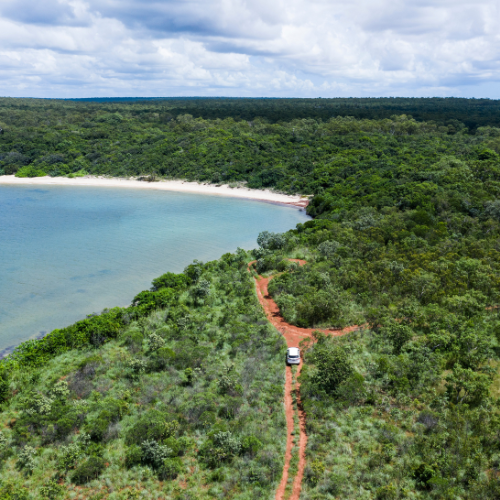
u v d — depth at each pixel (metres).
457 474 22.88
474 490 21.70
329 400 28.73
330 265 54.97
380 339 37.25
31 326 46.81
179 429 27.12
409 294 46.16
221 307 46.91
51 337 38.34
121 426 27.47
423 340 36.28
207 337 39.66
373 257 57.84
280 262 57.31
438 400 28.61
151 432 25.95
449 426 26.39
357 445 24.98
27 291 55.97
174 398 30.23
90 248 74.25
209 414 27.58
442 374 32.41
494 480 22.27
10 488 22.62
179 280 52.56
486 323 39.56
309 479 22.53
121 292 55.97
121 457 25.06
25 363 35.66
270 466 23.64
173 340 39.03
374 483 22.39
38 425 27.70
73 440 26.33
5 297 54.03
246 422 27.27
